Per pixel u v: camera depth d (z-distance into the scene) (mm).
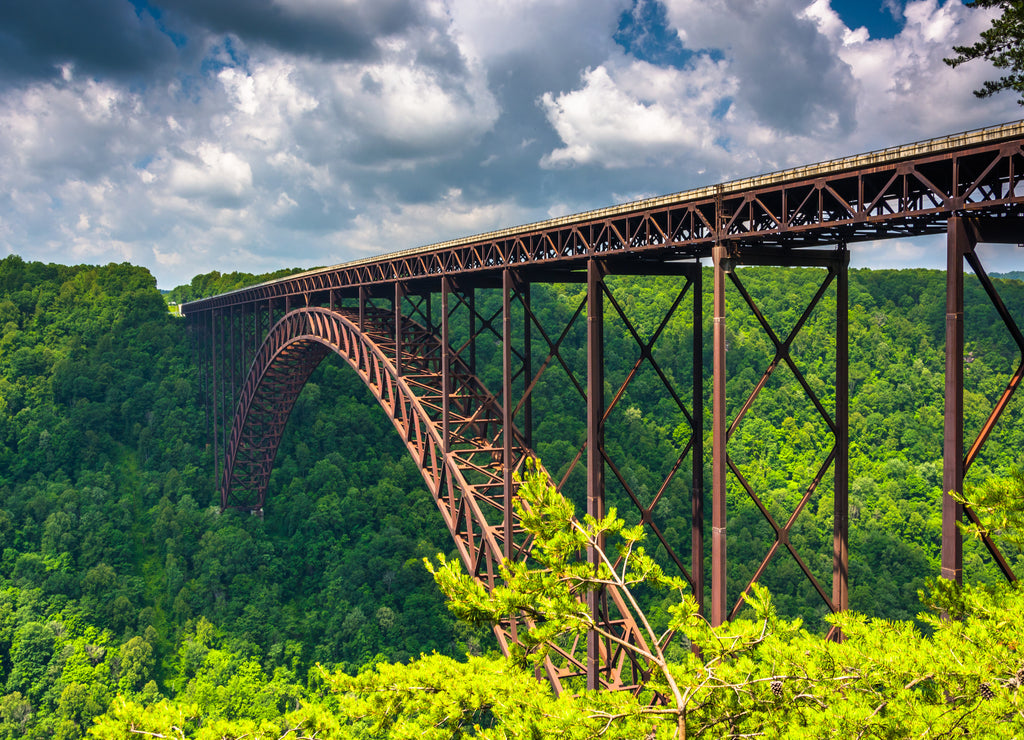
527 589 9008
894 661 7055
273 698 44219
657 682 8445
